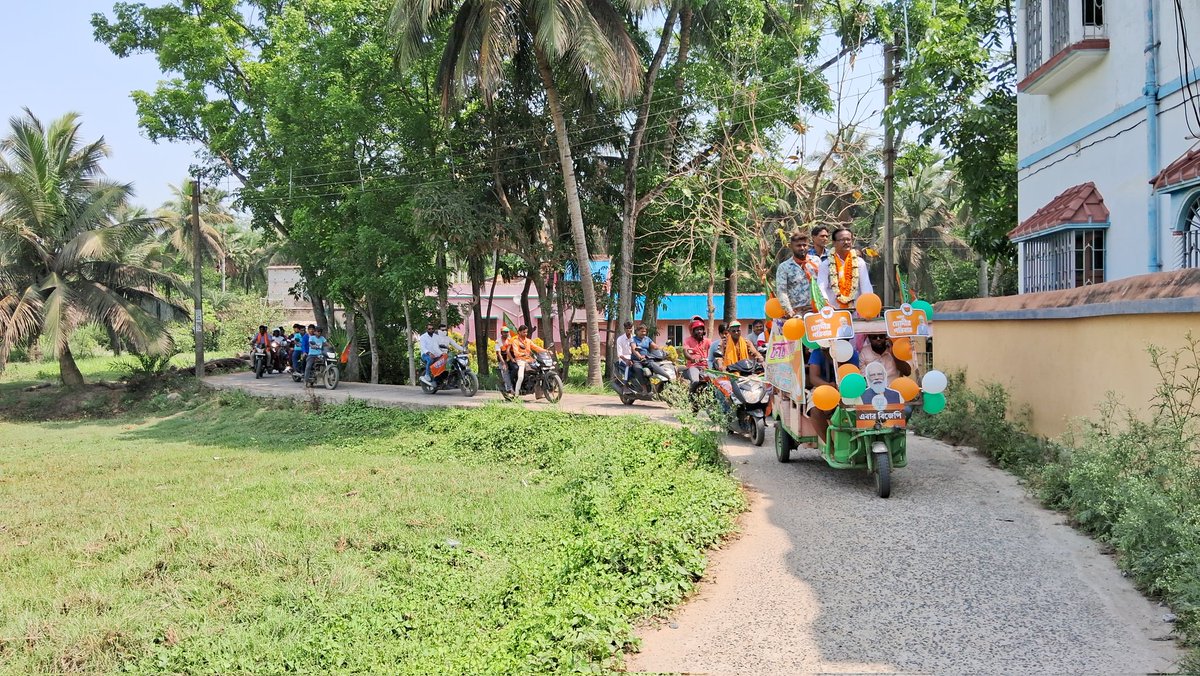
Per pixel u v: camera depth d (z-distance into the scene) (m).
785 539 6.24
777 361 9.16
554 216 22.48
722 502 7.05
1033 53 11.85
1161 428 5.71
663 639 4.62
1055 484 6.75
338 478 11.23
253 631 5.49
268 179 25.34
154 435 18.78
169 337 27.06
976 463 8.55
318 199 23.28
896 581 5.23
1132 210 9.49
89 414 24.83
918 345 9.39
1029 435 8.57
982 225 15.07
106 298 25.92
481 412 15.07
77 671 5.07
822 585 5.25
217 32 24.98
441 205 19.84
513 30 18.72
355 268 22.23
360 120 20.97
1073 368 7.79
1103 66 10.20
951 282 37.06
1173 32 8.71
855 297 8.15
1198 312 5.76
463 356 18.94
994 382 9.66
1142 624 4.43
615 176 22.09
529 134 21.25
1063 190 11.31
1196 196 8.07
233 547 7.48
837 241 8.19
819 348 7.98
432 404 17.12
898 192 33.69
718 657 4.34
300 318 44.53
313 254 24.31
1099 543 5.70
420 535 7.88
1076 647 4.20
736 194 22.11
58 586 6.71
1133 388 6.70
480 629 5.29
